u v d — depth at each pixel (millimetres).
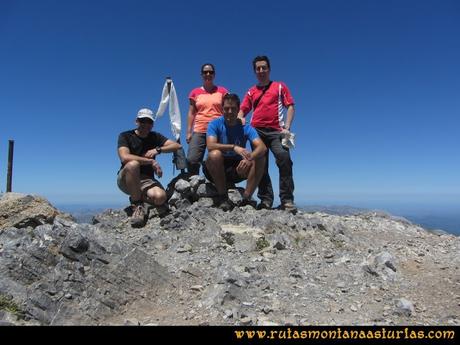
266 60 3789
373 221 4031
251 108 3898
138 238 3135
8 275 2045
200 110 3992
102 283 2195
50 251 2193
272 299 2229
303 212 4141
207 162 3512
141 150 3621
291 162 3693
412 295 2412
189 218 3334
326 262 2824
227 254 2846
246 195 3625
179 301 2236
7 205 3363
